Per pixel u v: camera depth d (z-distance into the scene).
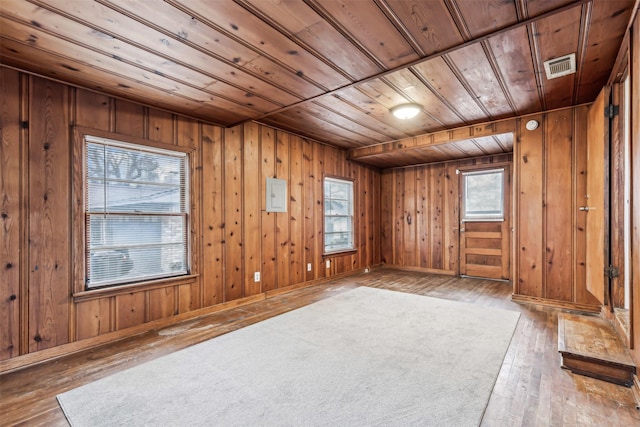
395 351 2.47
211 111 3.34
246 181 4.04
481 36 2.10
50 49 2.13
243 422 1.64
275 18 1.86
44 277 2.50
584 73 2.69
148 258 3.14
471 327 2.99
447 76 2.72
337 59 2.37
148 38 2.03
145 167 3.14
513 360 2.32
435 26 1.98
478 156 5.62
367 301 3.97
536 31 2.06
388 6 1.78
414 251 6.43
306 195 4.95
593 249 3.16
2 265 2.32
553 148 3.64
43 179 2.51
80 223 2.68
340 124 4.18
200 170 3.55
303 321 3.22
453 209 5.93
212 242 3.64
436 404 1.78
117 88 2.75
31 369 2.30
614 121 2.75
